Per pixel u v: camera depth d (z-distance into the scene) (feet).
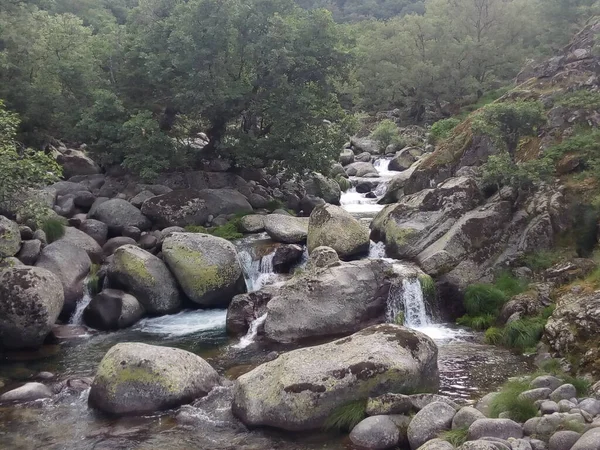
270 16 95.09
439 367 47.67
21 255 65.51
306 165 98.32
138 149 97.30
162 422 40.09
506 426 32.71
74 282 66.13
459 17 216.13
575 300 50.11
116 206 87.56
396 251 70.64
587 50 86.79
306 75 97.19
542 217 64.13
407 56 215.51
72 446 37.09
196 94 92.79
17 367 51.49
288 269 72.79
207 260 66.69
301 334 56.85
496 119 69.31
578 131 73.36
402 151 149.28
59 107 105.70
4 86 101.35
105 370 42.45
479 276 63.41
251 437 37.76
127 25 110.52
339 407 38.11
